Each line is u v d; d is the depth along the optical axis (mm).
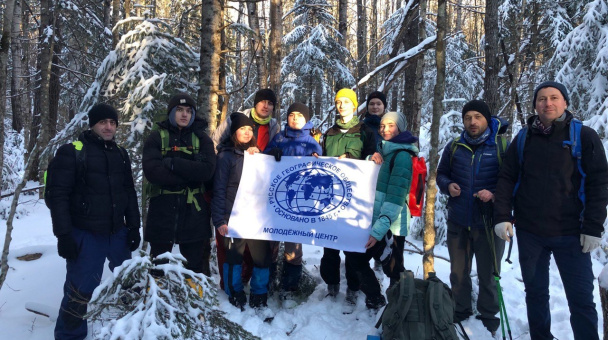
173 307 2283
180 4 9383
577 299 2688
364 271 3400
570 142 2639
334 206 3428
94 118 2947
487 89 6215
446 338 2596
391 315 2727
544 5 9219
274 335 3094
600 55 6863
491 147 3152
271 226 3420
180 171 3025
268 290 3775
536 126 2801
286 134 3729
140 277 2357
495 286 3227
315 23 12961
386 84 5207
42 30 10242
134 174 5164
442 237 5941
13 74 11625
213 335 2391
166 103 5082
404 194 3184
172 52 5180
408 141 3340
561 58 7801
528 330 3295
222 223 3355
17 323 3299
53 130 11266
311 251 5176
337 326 3285
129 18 5262
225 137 3713
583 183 2625
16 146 12336
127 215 3160
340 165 3480
